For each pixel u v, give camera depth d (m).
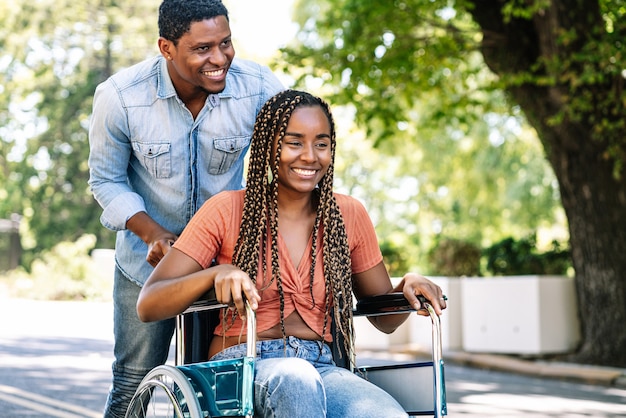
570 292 12.07
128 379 4.09
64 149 36.97
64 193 37.19
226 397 3.01
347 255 3.49
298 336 3.39
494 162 24.70
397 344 13.67
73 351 10.78
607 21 11.86
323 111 3.45
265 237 3.40
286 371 3.02
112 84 3.87
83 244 25.02
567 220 11.75
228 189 4.04
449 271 13.80
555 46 10.86
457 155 24.27
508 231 27.81
